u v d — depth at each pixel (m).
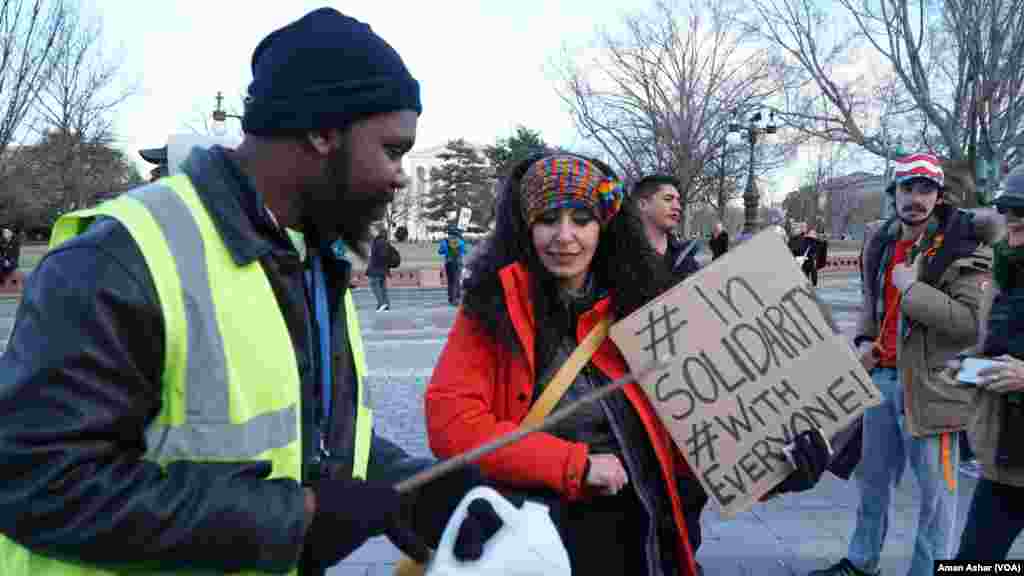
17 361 0.98
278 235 1.23
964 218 3.18
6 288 22.73
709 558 3.76
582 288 2.08
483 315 1.93
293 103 1.18
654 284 2.07
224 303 1.12
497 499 1.42
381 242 16.67
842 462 3.37
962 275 3.07
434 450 1.93
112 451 1.01
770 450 1.99
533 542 1.37
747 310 2.02
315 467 1.31
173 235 1.10
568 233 1.91
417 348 10.90
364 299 20.11
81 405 0.97
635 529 1.99
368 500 1.17
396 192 1.29
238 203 1.19
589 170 1.97
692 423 1.97
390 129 1.24
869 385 2.02
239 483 1.07
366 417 1.52
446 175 72.31
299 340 1.25
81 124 20.89
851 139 21.95
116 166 30.83
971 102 17.06
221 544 1.03
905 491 4.74
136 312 1.02
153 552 1.00
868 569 3.42
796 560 3.73
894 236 3.51
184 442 1.09
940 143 21.33
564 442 1.85
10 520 0.95
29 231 40.34
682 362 1.98
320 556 1.15
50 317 0.99
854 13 19.55
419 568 1.66
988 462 2.65
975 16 16.88
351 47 1.20
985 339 2.76
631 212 2.11
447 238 18.55
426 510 1.48
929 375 3.12
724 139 25.92
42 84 16.56
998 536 2.70
